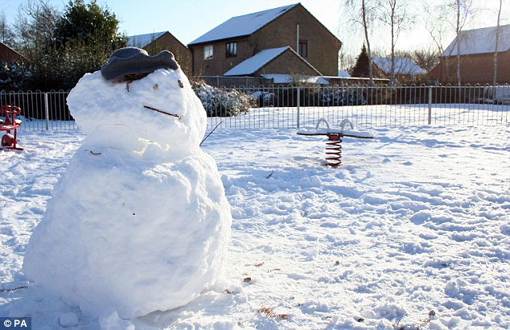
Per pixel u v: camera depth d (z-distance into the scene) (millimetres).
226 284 3791
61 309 3314
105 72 3273
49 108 20156
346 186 7297
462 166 8883
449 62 45438
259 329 3188
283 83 35156
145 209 3049
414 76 48625
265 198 6832
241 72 38938
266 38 43500
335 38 47938
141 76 3332
